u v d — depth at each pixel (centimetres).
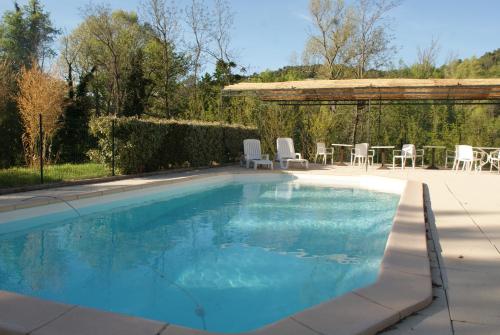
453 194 813
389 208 824
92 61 2788
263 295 386
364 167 1484
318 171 1313
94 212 772
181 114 2395
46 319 250
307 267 467
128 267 467
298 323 248
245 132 1730
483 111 1816
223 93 1582
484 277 345
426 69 2434
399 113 1788
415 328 256
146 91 2498
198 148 1395
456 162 1388
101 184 892
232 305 363
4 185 802
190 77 2573
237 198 945
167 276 439
